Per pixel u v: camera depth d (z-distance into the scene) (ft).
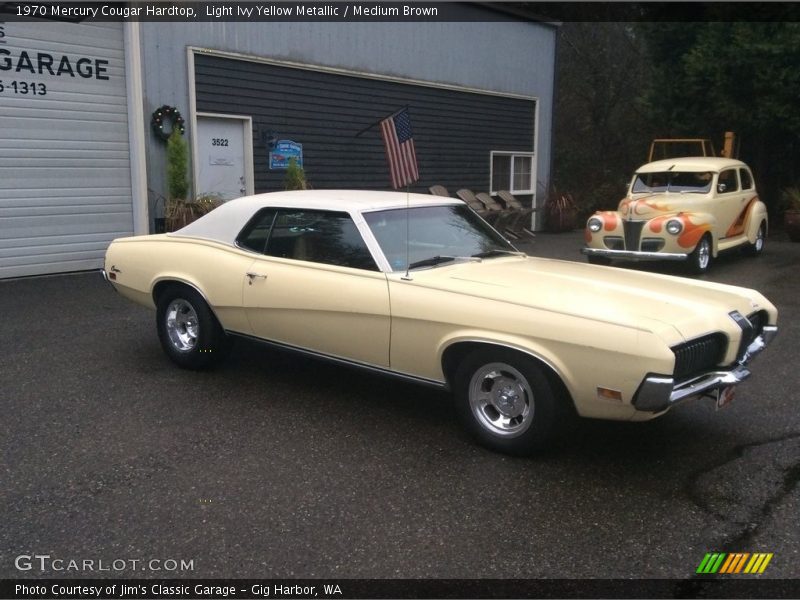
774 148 62.49
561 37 74.90
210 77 36.11
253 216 17.39
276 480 12.69
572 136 75.46
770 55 51.93
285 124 39.81
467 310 13.53
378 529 11.13
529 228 59.00
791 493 12.43
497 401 13.79
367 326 14.92
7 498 11.91
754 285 33.19
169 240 18.80
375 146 45.16
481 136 53.57
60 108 31.58
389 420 15.56
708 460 13.73
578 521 11.44
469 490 12.41
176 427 14.99
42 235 31.78
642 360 11.93
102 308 26.00
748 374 13.66
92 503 11.79
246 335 17.30
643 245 35.70
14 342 21.25
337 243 15.78
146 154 34.27
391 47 45.06
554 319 12.70
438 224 16.99
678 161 40.91
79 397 16.70
